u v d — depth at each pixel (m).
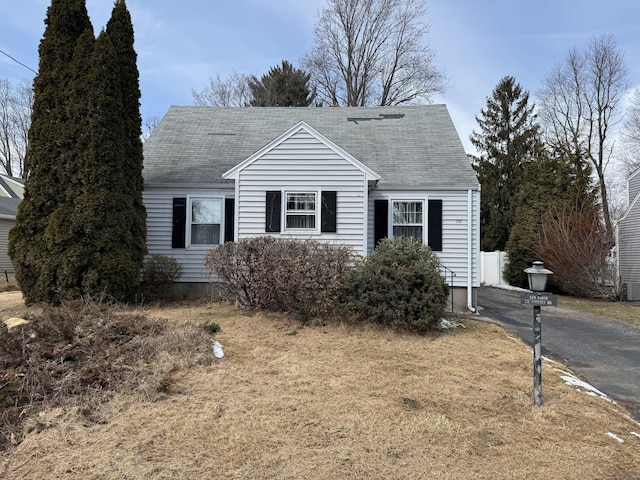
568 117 28.33
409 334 7.70
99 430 3.77
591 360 7.33
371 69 30.34
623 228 18.58
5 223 20.50
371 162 12.67
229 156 13.12
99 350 5.19
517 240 19.67
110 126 9.57
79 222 9.16
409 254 8.28
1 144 36.72
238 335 7.05
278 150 10.44
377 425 3.95
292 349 6.45
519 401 4.70
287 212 10.41
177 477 3.08
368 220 11.78
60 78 9.54
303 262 8.10
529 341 8.44
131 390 4.52
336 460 3.34
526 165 27.14
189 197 11.91
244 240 8.71
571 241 16.11
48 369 4.62
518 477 3.18
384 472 3.19
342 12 29.59
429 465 3.31
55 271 9.09
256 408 4.27
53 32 9.61
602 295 15.59
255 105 33.16
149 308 9.58
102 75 9.47
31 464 3.25
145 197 11.91
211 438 3.64
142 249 10.40
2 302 10.31
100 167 9.39
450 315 10.36
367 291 7.98
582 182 18.56
